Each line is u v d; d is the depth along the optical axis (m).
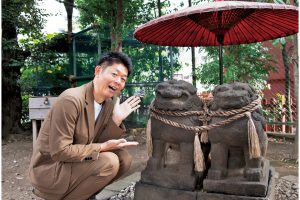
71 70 7.91
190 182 2.22
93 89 2.09
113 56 2.05
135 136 6.56
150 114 2.38
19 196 3.17
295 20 2.63
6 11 6.36
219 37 2.70
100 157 2.07
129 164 2.40
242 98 2.09
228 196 2.09
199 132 2.27
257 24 2.86
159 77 7.04
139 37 2.78
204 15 2.55
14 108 7.43
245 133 2.10
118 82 2.04
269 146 5.73
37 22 6.93
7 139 6.88
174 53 7.11
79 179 2.07
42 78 8.30
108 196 2.92
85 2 6.38
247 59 5.17
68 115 1.92
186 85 2.27
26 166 4.50
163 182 2.31
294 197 2.97
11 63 6.95
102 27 6.31
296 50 4.66
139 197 2.37
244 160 2.29
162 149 2.40
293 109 6.62
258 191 2.04
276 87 7.67
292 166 4.30
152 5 6.38
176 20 2.70
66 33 7.72
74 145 1.96
